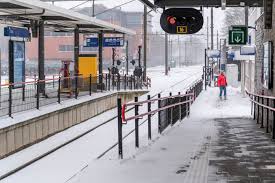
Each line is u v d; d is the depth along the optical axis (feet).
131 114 80.07
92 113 73.41
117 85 97.40
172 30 48.32
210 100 101.60
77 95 70.23
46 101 60.59
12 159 40.50
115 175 28.07
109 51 286.66
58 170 36.04
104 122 68.18
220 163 30.71
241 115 71.61
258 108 56.65
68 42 295.89
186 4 50.26
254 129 50.31
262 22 61.98
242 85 117.08
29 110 51.60
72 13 67.31
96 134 57.21
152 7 50.14
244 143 39.63
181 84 175.11
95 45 105.60
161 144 39.32
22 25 81.30
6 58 319.27
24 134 46.06
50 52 298.56
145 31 145.89
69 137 53.31
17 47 65.51
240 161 31.37
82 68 88.07
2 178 33.55
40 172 35.42
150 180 26.50
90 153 43.80
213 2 50.65
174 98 57.52
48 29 91.45
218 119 63.26
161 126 47.65
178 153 34.73
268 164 30.30
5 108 48.39
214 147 37.42
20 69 66.44
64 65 75.20
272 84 51.34
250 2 52.54
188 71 327.26
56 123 55.93
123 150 36.65
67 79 72.69
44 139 51.62
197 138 43.01
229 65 154.81
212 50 154.71
